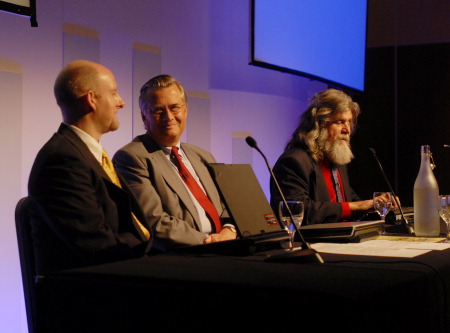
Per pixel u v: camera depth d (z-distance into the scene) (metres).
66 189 2.39
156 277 1.51
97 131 2.84
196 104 4.93
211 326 1.39
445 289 1.69
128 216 2.61
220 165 2.32
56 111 3.76
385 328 1.34
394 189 6.66
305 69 5.49
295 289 1.33
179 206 3.25
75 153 2.50
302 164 4.12
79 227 2.34
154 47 4.52
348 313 1.24
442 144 6.61
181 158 3.47
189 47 4.87
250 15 4.83
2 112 3.41
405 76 6.71
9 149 3.44
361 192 6.58
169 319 1.44
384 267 1.68
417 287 1.51
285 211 2.32
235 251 2.06
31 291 2.38
